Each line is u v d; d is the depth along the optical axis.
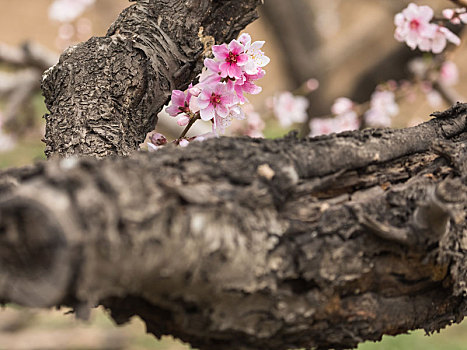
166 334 1.20
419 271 1.20
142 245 1.12
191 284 1.14
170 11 1.36
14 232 1.11
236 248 1.15
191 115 1.33
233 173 1.16
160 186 1.14
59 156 1.31
